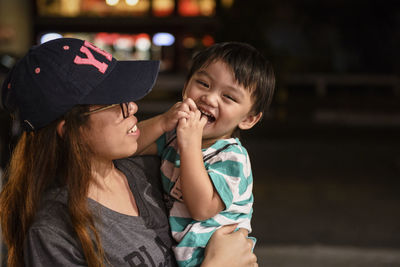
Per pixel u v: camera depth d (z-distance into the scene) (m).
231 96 1.64
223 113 1.64
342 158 9.70
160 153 1.75
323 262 4.56
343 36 20.53
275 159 9.51
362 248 4.96
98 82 1.29
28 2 15.52
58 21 15.87
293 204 6.59
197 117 1.55
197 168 1.49
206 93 1.66
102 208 1.33
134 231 1.38
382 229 5.59
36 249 1.21
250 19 11.62
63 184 1.30
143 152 1.75
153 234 1.45
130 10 15.97
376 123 13.84
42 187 1.29
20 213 1.33
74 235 1.25
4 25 14.60
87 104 1.27
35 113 1.25
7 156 3.54
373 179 8.05
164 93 15.42
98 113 1.29
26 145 1.32
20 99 1.26
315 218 5.99
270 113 13.33
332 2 19.48
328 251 4.86
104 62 1.33
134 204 1.49
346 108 14.88
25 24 15.42
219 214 1.57
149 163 1.69
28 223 1.29
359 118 13.93
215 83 1.65
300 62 19.27
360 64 20.58
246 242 1.53
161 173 1.68
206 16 15.66
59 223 1.24
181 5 15.80
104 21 15.93
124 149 1.36
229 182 1.54
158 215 1.54
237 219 1.60
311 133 12.16
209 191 1.50
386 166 9.05
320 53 20.72
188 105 1.56
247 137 11.48
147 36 16.06
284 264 4.48
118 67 1.35
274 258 4.63
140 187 1.56
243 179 1.59
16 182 1.33
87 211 1.26
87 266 1.25
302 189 7.38
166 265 1.45
